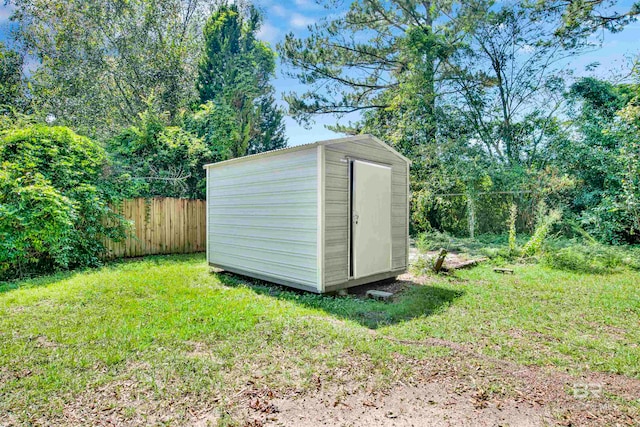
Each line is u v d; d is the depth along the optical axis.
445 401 2.39
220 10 15.68
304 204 5.16
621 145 8.98
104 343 3.28
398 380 2.65
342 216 5.24
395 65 14.38
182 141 10.61
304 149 5.16
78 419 2.19
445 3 12.82
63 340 3.34
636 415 2.24
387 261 6.00
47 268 6.72
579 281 5.93
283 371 2.77
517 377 2.71
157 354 3.05
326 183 4.99
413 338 3.47
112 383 2.60
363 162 5.53
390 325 3.85
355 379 2.66
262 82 17.78
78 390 2.50
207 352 3.11
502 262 7.77
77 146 7.55
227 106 12.48
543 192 10.27
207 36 15.19
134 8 15.57
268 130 17.19
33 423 2.15
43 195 6.19
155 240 9.27
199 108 13.80
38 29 14.87
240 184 6.45
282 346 3.23
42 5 14.58
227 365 2.87
